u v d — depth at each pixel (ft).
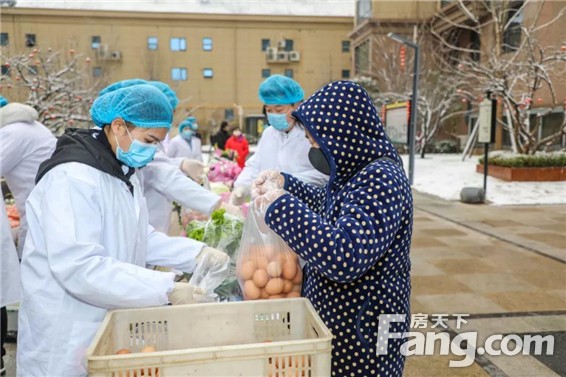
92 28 84.02
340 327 4.91
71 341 5.16
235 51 94.79
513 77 37.60
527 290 14.06
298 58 94.07
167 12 90.79
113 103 5.35
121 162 5.70
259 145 11.30
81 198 4.99
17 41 50.85
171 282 5.01
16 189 9.53
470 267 16.40
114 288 4.77
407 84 57.36
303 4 97.66
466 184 36.32
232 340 5.12
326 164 5.08
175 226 11.89
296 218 4.35
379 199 4.43
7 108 9.32
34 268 5.19
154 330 4.99
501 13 40.04
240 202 10.25
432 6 63.98
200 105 91.45
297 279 6.00
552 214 26.37
